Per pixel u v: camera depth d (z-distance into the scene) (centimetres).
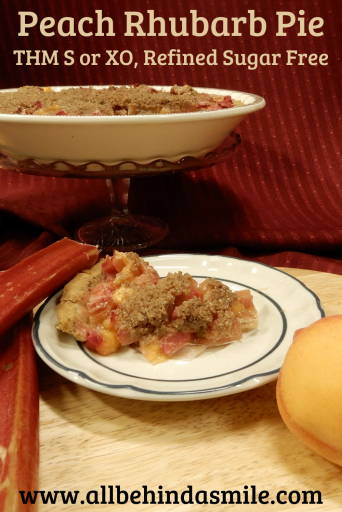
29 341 47
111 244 67
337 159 81
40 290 48
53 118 53
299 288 52
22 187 77
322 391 36
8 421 40
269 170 81
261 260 70
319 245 70
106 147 56
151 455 40
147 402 44
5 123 54
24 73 85
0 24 82
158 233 70
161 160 58
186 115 54
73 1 82
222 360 46
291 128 83
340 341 37
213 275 56
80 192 76
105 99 65
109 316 47
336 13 80
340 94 82
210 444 41
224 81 85
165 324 46
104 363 46
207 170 81
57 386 46
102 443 41
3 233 75
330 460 37
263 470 39
